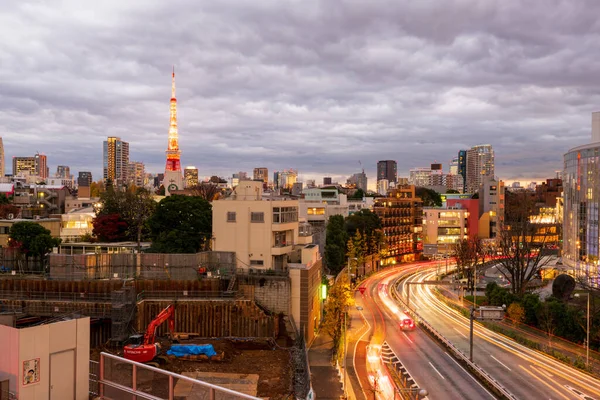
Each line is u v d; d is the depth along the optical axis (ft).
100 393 56.95
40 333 58.23
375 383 138.21
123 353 163.94
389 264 469.98
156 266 200.75
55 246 252.42
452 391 142.72
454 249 409.90
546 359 176.76
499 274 375.66
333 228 341.00
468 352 186.50
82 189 584.81
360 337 211.20
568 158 330.75
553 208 620.90
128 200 318.86
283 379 148.36
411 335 214.90
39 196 476.54
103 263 199.41
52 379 59.31
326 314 225.35
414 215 520.83
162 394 54.85
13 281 192.65
